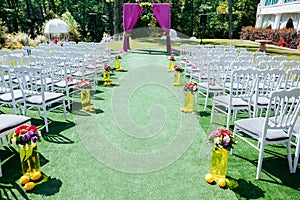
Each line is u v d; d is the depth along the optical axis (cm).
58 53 499
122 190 212
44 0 2272
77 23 1950
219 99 342
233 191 213
